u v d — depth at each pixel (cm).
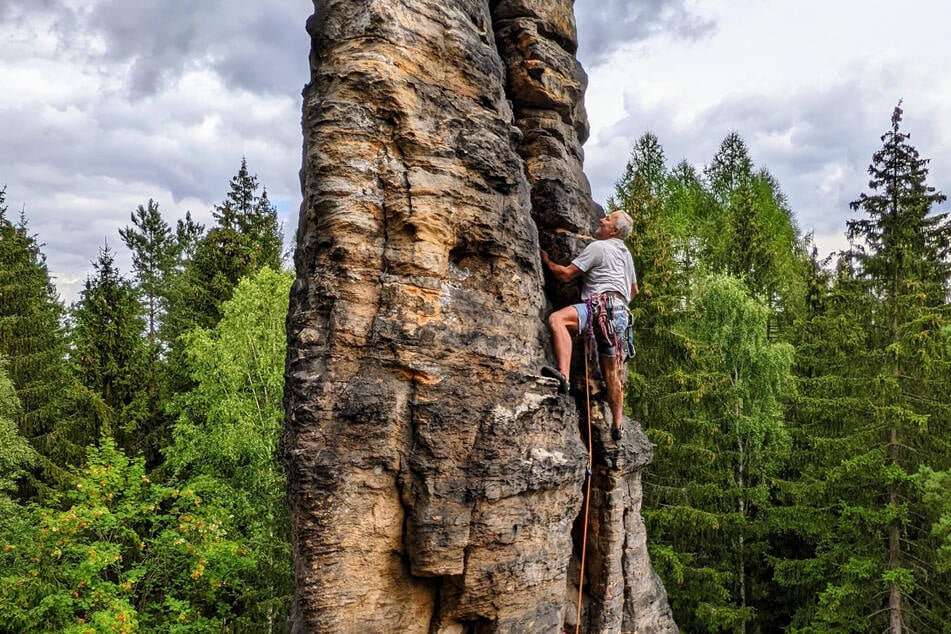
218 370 2342
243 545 1975
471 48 707
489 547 642
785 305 3027
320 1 707
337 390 616
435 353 638
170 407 2522
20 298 2755
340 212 632
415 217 643
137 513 1912
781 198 4597
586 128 996
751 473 2322
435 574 618
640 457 908
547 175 867
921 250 2084
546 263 835
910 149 2072
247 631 1966
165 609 1900
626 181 3956
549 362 755
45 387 2620
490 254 699
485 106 719
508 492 645
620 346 812
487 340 670
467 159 682
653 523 2203
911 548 1956
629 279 841
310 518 593
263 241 3759
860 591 1908
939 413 1908
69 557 1805
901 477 1866
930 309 1947
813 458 2159
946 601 1919
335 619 596
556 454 699
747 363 2348
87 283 2942
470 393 647
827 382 2094
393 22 658
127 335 2669
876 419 1938
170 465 2423
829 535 2088
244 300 2464
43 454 2517
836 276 2506
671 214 3678
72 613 1656
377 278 641
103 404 2477
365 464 610
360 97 648
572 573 877
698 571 2111
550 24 898
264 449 2197
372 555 615
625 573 900
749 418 2252
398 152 657
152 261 4997
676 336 2247
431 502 613
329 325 632
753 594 2272
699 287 2480
